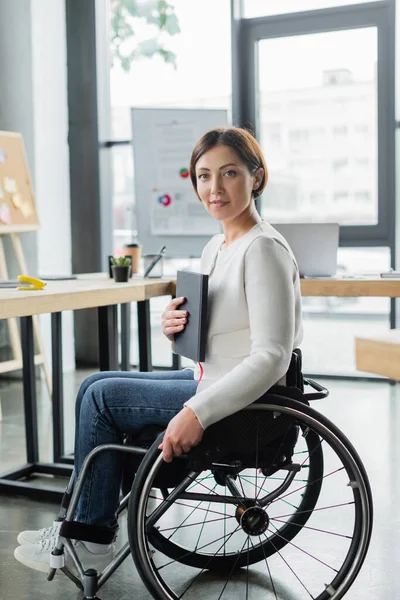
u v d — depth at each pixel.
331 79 4.78
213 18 4.98
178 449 1.51
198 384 1.69
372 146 4.71
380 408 4.02
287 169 4.94
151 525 1.59
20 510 2.58
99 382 1.72
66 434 3.67
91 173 5.34
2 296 2.08
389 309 4.75
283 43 4.88
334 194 4.84
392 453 3.17
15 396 4.63
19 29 5.01
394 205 4.69
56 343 2.97
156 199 4.26
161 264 3.16
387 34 4.59
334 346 4.93
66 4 5.26
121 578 2.04
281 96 4.92
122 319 3.21
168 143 4.23
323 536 2.31
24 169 4.67
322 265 2.98
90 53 5.24
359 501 1.63
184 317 1.73
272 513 2.50
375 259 4.78
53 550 1.73
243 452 1.60
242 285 1.62
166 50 5.14
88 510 1.68
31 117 5.04
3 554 2.21
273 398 1.57
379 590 1.93
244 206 1.69
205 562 2.04
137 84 5.26
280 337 1.55
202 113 4.21
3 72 5.08
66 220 5.35
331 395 4.37
